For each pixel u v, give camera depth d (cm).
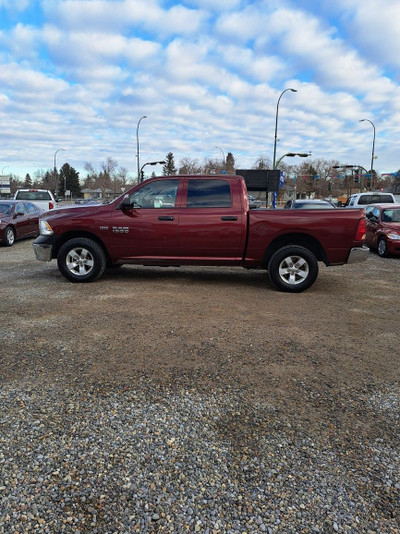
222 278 759
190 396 304
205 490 211
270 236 652
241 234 661
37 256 706
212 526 189
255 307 555
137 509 198
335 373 349
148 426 265
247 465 231
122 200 691
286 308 553
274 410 288
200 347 400
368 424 274
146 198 689
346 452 244
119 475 220
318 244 661
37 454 235
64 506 199
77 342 409
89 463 229
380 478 222
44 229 700
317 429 267
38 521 190
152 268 858
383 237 1111
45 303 556
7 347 393
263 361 370
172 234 671
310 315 520
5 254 1076
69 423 266
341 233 641
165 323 473
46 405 288
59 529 186
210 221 663
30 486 211
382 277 806
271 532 186
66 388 312
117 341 413
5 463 227
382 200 1762
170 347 399
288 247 645
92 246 681
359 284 730
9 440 247
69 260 694
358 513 198
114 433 257
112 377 332
